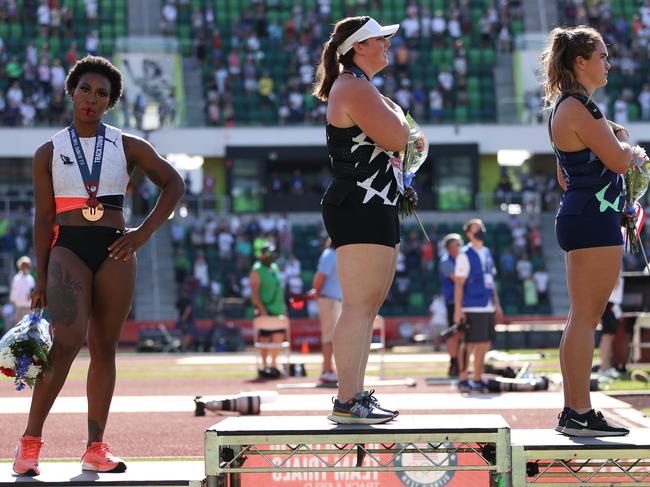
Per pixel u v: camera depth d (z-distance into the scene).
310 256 40.91
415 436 6.89
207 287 39.00
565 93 7.64
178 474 7.04
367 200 7.45
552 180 43.91
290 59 47.22
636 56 46.94
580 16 48.25
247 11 48.53
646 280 22.52
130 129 42.03
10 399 16.81
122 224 7.54
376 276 7.49
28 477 7.00
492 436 6.92
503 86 45.50
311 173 46.06
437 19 47.44
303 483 7.54
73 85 7.53
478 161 43.41
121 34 47.62
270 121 44.81
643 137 43.69
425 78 46.16
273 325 20.78
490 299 16.81
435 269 39.81
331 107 7.51
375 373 22.36
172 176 7.60
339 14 48.97
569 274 7.68
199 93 45.28
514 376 19.48
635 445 7.00
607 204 7.54
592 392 16.55
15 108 42.66
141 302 39.16
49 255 7.43
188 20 48.28
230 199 43.00
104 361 7.46
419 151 7.81
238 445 7.20
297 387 18.36
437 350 33.28
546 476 7.45
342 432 6.92
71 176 7.35
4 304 36.88
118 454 10.77
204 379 21.11
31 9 47.25
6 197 40.56
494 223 42.19
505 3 48.62
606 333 19.78
